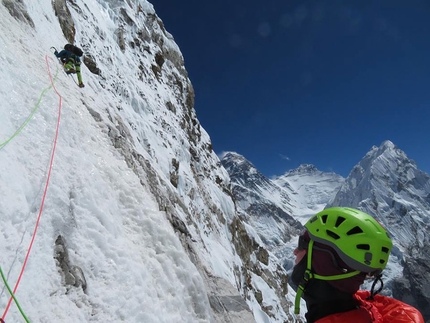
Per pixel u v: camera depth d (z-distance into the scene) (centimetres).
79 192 485
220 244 2352
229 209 3122
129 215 573
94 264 419
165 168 1969
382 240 185
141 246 535
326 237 190
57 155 512
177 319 481
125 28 2777
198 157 2998
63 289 364
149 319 426
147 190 746
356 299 197
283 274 3816
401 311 190
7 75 573
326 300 187
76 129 638
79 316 354
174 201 1055
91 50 1828
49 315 326
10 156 418
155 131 2169
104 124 804
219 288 728
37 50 861
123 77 2167
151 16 3475
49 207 417
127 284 435
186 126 3136
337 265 187
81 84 1008
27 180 415
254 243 3578
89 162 577
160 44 3438
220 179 3469
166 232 595
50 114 596
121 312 400
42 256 365
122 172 656
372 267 182
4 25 771
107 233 473
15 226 354
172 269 548
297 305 193
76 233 430
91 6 2338
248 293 2436
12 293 305
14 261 328
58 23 1388
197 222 2158
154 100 2552
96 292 394
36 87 638
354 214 193
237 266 2378
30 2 1116
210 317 560
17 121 501
